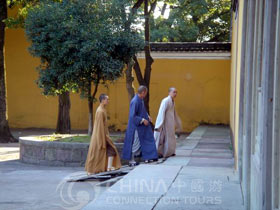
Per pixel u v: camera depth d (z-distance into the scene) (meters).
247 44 6.80
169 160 10.59
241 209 6.04
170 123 11.18
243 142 7.35
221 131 19.14
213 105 22.38
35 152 12.71
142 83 16.30
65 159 12.21
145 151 10.54
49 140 12.95
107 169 10.52
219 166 9.66
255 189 4.91
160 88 22.73
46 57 13.02
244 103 7.47
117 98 23.44
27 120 25.02
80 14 12.60
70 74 12.53
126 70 15.42
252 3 5.97
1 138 19.64
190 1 26.44
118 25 12.70
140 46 12.98
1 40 19.77
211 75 22.31
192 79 22.45
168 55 22.27
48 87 13.15
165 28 26.23
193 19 31.09
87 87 13.02
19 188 8.81
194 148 13.04
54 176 10.38
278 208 3.47
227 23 31.66
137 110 10.66
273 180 3.57
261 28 5.13
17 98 25.08
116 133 22.56
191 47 21.86
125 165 11.55
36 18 12.64
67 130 19.11
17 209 7.01
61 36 12.43
